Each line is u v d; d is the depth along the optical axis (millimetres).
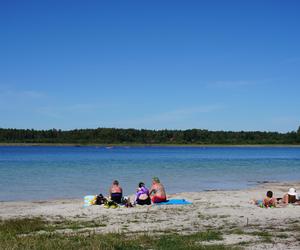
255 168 54781
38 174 42438
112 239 11891
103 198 21891
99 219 16656
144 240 11953
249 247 11109
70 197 26500
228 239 12234
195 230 13945
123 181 36031
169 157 86000
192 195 26344
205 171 48562
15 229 14086
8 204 23016
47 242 11391
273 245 11367
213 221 15812
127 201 20734
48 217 17406
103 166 55531
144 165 58344
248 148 185625
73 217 17344
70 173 43781
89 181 35875
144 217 17031
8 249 10320
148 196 21438
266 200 20047
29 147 172500
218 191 29312
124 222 15828
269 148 186500
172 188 31719
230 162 68750
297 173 47031
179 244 11477
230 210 18844
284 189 30906
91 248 10641
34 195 27312
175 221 15922
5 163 60969
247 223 15039
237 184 34844
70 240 11898
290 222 15398
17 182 34844
